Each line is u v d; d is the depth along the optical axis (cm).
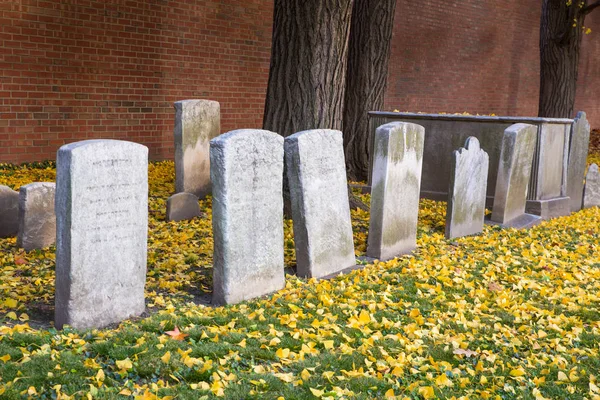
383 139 702
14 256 643
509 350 496
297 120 838
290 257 693
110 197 468
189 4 1299
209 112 961
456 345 488
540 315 580
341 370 423
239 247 540
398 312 559
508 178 946
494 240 848
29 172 1039
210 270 635
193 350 427
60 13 1110
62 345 420
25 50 1076
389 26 1184
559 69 1678
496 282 671
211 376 395
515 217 991
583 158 1164
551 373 461
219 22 1362
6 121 1069
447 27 1922
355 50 1185
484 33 2078
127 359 400
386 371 433
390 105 1775
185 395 371
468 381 431
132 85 1232
